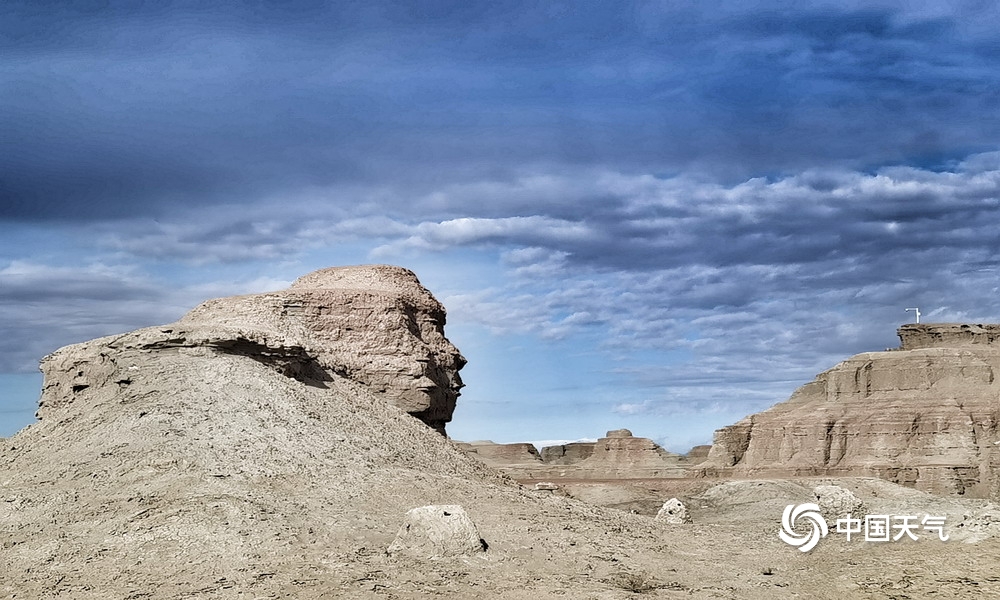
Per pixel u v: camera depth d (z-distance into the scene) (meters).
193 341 50.75
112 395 48.50
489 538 39.09
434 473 48.47
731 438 131.75
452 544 36.66
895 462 113.25
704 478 127.12
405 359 60.19
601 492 100.81
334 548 36.47
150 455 42.78
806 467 117.94
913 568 37.31
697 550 42.34
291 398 49.44
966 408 114.44
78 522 38.09
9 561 35.38
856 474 113.00
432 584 33.34
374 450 47.97
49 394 51.19
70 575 34.00
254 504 39.09
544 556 37.75
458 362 66.25
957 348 123.56
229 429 45.22
